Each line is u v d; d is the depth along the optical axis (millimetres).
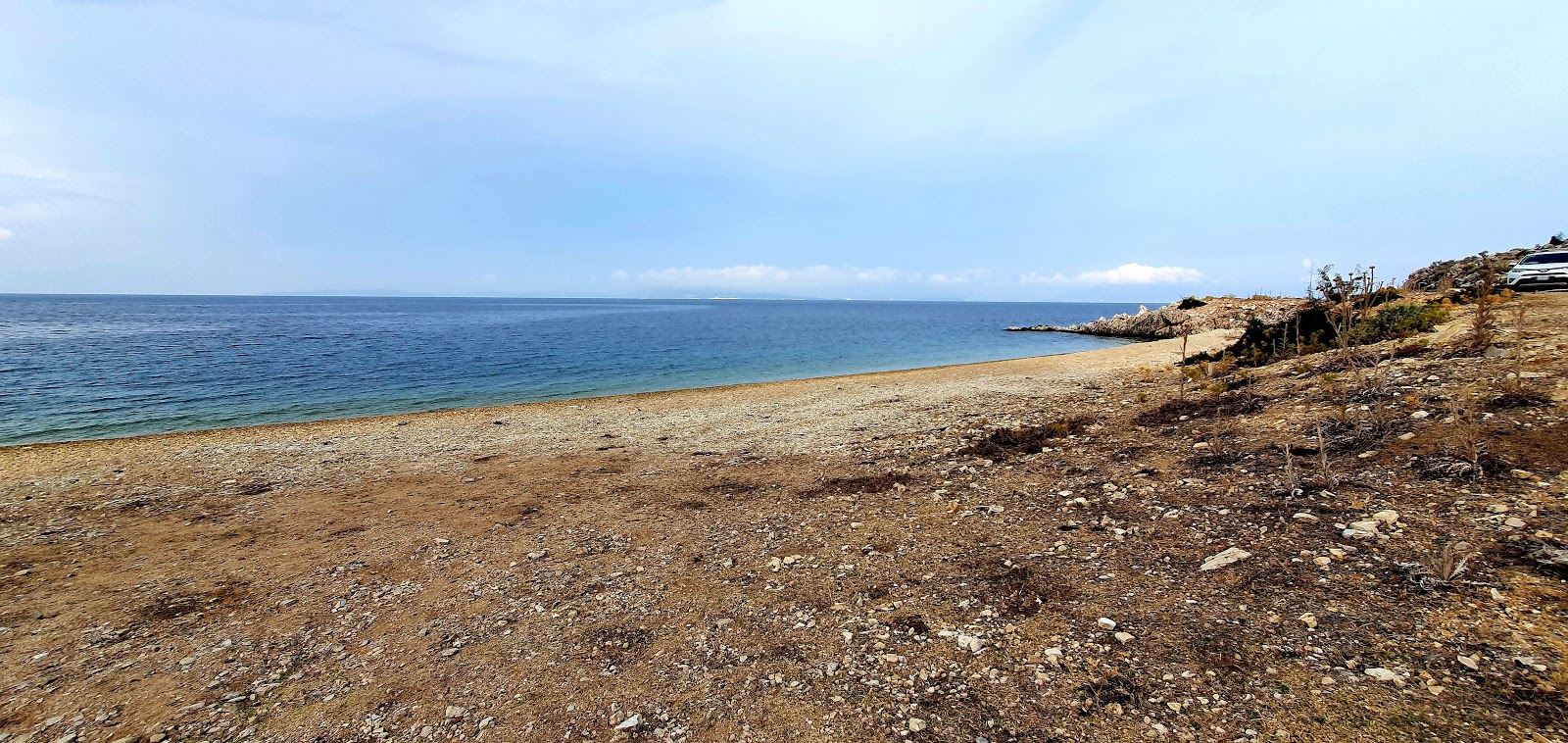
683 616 6684
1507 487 6168
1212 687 4453
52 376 34375
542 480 13141
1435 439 7645
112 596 7832
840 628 6105
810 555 8094
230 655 6348
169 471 14578
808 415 20516
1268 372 15414
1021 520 8375
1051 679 4879
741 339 68312
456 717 5156
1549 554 4949
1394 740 3635
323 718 5242
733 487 11875
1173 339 43125
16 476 14219
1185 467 9273
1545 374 8742
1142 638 5207
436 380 34531
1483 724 3584
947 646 5562
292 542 9711
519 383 33812
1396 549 5656
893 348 57844
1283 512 6953
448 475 13789
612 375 37281
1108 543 7176
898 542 8227
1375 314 18734
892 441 14922
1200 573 6066
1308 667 4438
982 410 18797
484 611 7113
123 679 5930
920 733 4488
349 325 87062
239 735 5051
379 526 10375
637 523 10000
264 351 49156
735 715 4918
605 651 6055
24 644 6656
